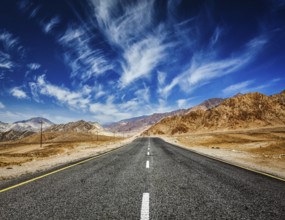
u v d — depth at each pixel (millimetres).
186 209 4250
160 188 5977
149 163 11570
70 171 9102
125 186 6227
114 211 4148
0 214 4039
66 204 4590
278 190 5762
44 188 6043
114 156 16031
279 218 3812
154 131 198625
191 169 9445
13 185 6473
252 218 3803
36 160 15266
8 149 73500
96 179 7289
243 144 31609
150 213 4027
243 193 5449
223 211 4141
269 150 22109
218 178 7402
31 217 3877
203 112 186375
